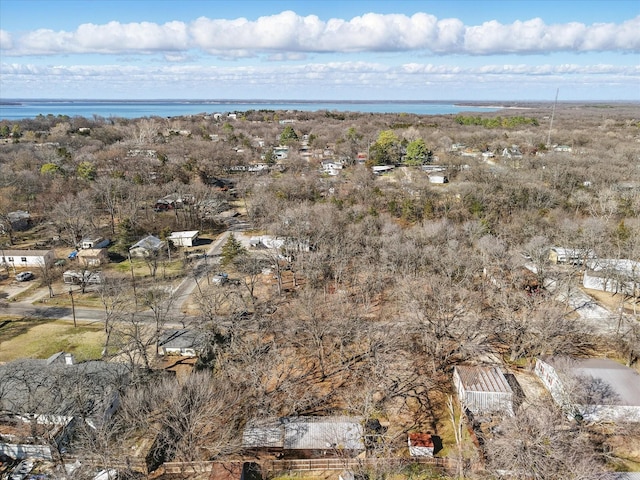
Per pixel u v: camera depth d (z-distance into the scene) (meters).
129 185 100.81
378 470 32.03
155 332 50.47
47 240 84.56
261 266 68.62
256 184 108.81
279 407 39.19
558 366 40.28
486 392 38.47
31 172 108.38
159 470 32.78
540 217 80.50
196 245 84.56
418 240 67.94
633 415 36.25
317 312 52.84
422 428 37.19
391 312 55.16
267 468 32.75
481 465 31.14
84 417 34.12
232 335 47.22
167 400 36.09
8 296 63.22
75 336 52.28
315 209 80.12
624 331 50.12
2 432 36.47
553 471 27.78
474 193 86.56
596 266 64.12
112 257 77.56
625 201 86.44
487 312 54.00
